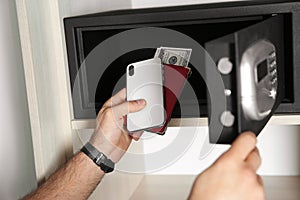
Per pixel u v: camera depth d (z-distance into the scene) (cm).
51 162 122
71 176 113
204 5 120
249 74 71
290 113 112
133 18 116
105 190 145
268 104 80
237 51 68
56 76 124
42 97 119
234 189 66
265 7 108
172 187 166
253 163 69
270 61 81
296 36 108
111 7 151
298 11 107
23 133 134
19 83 132
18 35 132
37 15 118
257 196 66
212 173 67
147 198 160
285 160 167
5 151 125
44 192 111
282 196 154
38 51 118
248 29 72
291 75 110
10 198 127
